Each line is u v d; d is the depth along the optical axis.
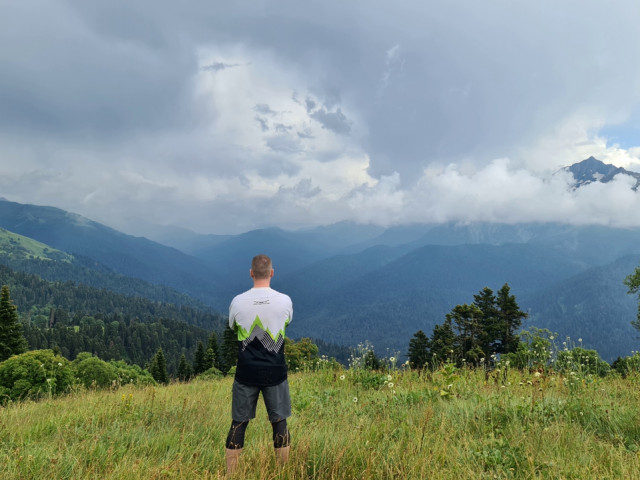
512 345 44.62
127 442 4.41
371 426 4.72
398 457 3.62
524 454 3.76
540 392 6.42
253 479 3.28
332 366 12.23
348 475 3.45
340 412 6.00
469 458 3.69
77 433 4.74
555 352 8.71
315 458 3.75
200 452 4.06
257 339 3.62
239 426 3.57
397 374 9.21
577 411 5.25
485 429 4.66
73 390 9.62
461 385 7.61
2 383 26.11
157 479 3.27
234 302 3.77
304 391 8.10
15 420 5.62
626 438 4.25
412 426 4.66
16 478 3.29
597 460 3.66
